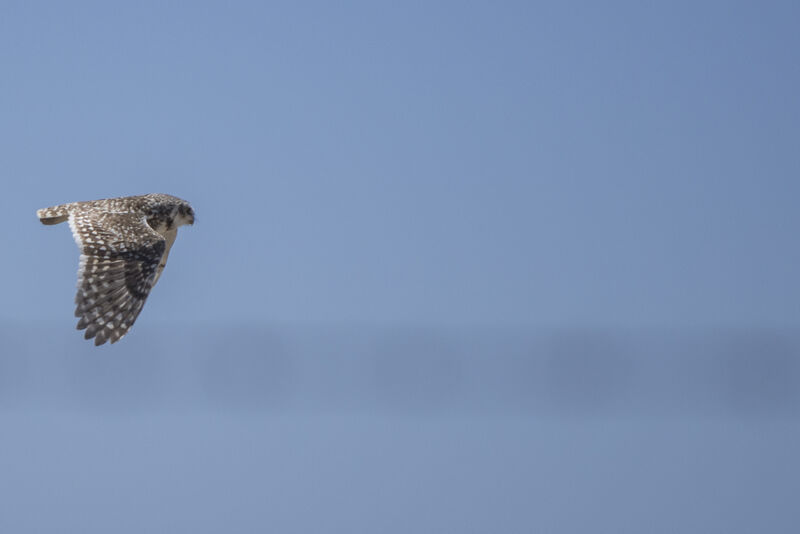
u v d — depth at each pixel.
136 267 24.73
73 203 26.98
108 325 23.83
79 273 24.30
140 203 27.55
